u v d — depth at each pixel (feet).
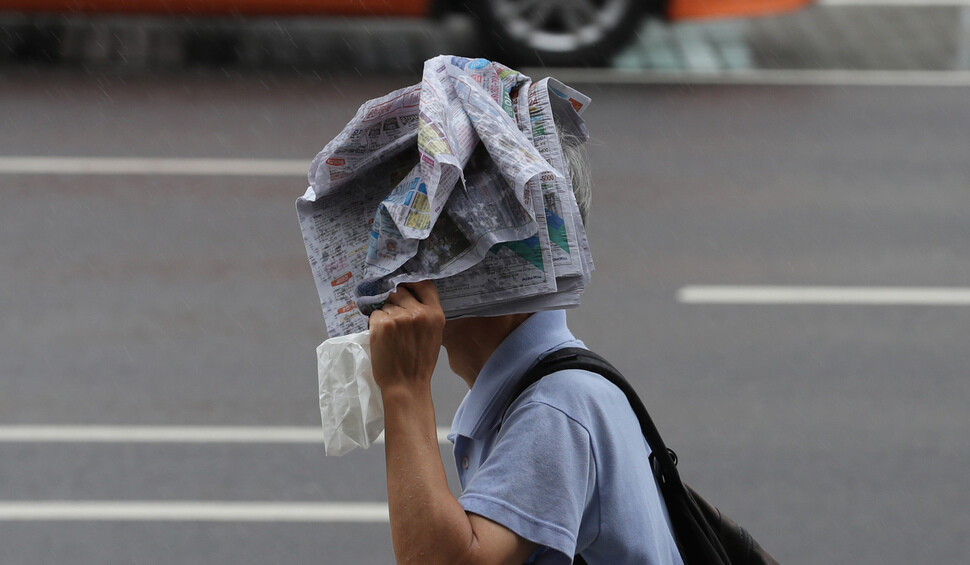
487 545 10.49
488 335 12.06
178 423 38.37
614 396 11.60
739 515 33.50
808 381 41.09
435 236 11.09
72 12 65.87
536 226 10.99
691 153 62.80
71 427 38.19
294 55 74.02
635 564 11.37
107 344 43.45
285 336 44.14
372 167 11.95
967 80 74.74
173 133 64.08
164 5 65.67
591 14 71.05
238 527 33.14
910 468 35.91
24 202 55.98
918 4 87.40
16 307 46.21
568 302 11.35
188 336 44.04
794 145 64.28
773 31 81.10
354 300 11.47
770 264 50.98
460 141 11.13
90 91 69.31
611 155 62.18
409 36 77.05
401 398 10.75
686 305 47.03
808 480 35.22
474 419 12.01
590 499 11.22
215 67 72.49
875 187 59.41
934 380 41.34
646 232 53.67
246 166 60.34
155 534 32.89
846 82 73.82
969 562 31.96
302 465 36.01
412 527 10.39
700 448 36.73
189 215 54.85
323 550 32.09
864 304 47.47
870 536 32.78
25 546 32.42
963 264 51.39
